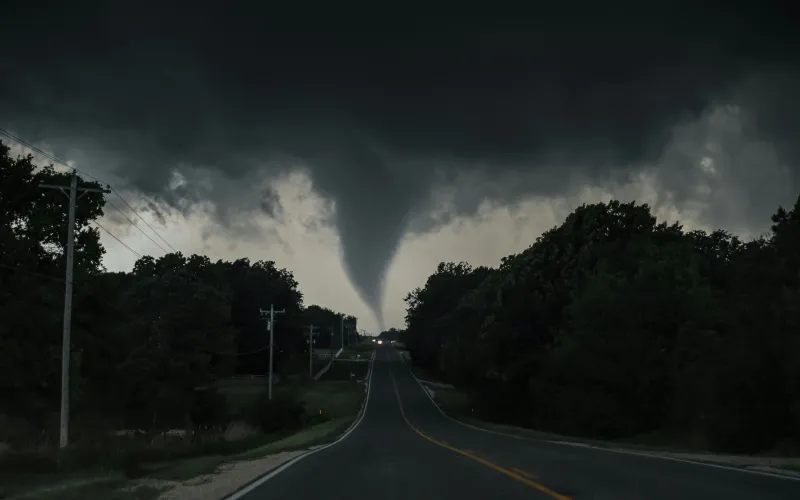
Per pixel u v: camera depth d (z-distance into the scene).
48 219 46.56
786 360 32.28
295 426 66.31
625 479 15.81
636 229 68.06
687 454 25.31
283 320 145.38
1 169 45.75
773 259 37.03
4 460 20.23
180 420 70.44
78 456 22.02
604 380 49.50
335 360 174.75
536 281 70.06
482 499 12.95
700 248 86.94
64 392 30.36
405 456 24.70
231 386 112.94
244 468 21.61
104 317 50.09
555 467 19.06
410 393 110.31
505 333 67.88
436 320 146.00
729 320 37.47
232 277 145.00
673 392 46.75
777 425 32.59
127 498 14.10
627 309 49.56
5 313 40.12
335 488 15.12
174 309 75.19
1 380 39.81
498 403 75.00
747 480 15.39
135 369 65.19
